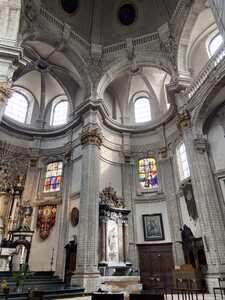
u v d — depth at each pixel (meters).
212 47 15.33
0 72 10.87
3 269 11.83
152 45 17.12
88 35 18.20
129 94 20.38
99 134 15.48
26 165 17.56
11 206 15.12
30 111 20.11
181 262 13.55
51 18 15.91
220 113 12.55
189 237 12.39
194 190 11.52
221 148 11.97
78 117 17.20
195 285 10.16
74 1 17.25
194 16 14.43
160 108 19.20
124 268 13.17
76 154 16.62
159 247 14.66
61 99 20.77
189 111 13.21
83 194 13.58
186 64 15.32
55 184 16.98
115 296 4.98
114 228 14.20
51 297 9.27
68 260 13.17
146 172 17.36
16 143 18.09
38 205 16.31
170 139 17.09
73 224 14.18
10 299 8.09
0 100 10.33
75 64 17.42
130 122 19.50
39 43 16.66
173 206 15.19
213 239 10.11
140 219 15.77
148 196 16.31
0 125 17.58
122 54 17.67
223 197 11.10
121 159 17.72
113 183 16.38
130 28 18.30
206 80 11.81
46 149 18.62
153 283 13.41
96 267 11.84
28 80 20.00
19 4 12.65
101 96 17.16
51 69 18.97
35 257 14.46
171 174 16.23
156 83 19.83
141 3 17.97
